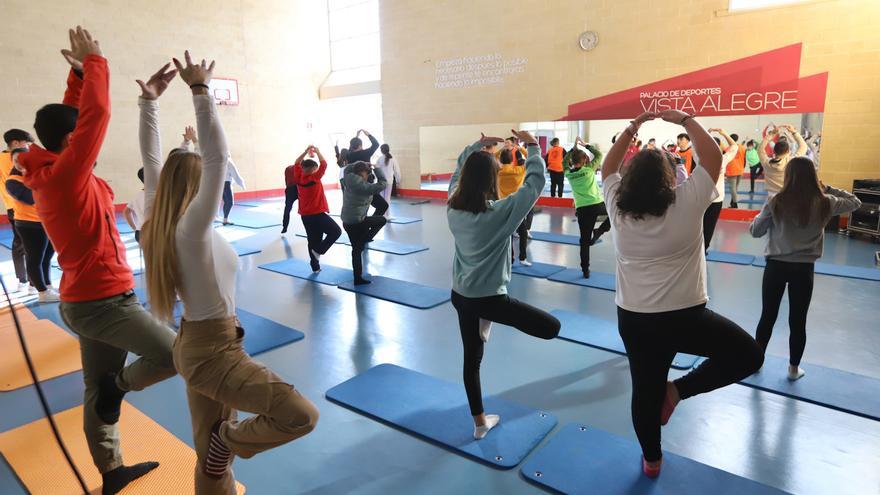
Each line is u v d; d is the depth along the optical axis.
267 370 1.63
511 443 2.49
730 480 2.21
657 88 8.55
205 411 1.69
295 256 6.48
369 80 12.55
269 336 3.85
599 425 2.66
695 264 1.90
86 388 2.12
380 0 11.58
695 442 2.50
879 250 6.10
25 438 2.62
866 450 2.42
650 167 1.87
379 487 2.24
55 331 4.02
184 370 1.58
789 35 7.41
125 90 10.25
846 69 7.10
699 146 1.90
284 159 12.98
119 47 10.11
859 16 6.92
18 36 8.99
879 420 2.64
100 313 1.97
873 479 2.23
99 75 1.85
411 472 2.33
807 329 3.83
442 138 11.20
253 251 6.69
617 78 8.93
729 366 1.98
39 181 1.83
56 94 9.45
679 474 2.24
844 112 7.19
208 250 1.53
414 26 11.13
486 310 2.32
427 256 6.33
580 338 3.70
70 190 1.85
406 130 11.70
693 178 1.88
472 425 2.65
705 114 8.22
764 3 7.52
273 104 12.64
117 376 2.07
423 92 11.27
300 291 5.03
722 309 4.30
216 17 11.45
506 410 2.78
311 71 13.33
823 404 2.79
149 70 10.53
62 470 2.35
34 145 1.94
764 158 5.71
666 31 8.35
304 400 1.61
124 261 2.09
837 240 6.70
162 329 2.05
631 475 2.24
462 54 10.57
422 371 3.31
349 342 3.79
